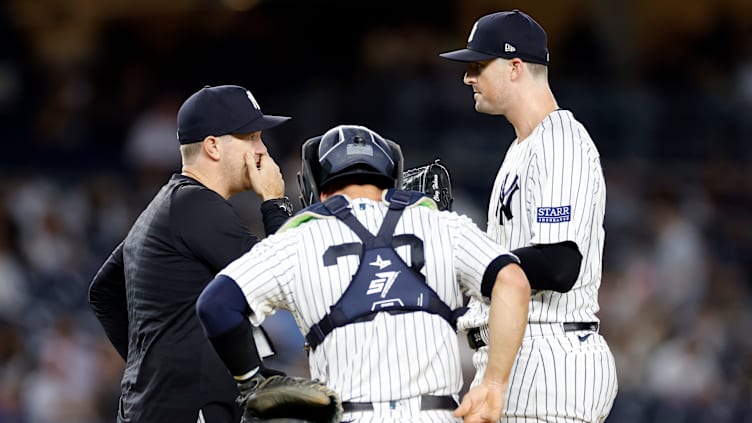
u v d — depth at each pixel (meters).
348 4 64.19
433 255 16.31
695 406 44.88
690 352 46.03
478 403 15.82
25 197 54.28
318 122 56.38
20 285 49.03
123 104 60.25
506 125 54.59
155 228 19.59
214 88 20.41
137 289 19.70
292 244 16.31
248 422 16.23
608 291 49.88
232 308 16.00
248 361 16.27
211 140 20.00
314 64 62.72
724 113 57.03
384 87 56.06
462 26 65.88
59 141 59.22
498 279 16.11
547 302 18.67
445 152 54.31
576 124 19.00
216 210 19.48
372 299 16.03
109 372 45.19
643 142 56.25
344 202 16.53
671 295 49.69
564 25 65.94
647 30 65.94
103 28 66.25
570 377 18.52
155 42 64.69
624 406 45.50
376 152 16.98
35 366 45.19
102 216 54.00
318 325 16.12
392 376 15.95
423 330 16.08
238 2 64.75
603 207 19.11
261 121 20.11
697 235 52.03
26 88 62.69
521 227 18.84
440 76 56.56
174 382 19.22
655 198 53.59
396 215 16.47
